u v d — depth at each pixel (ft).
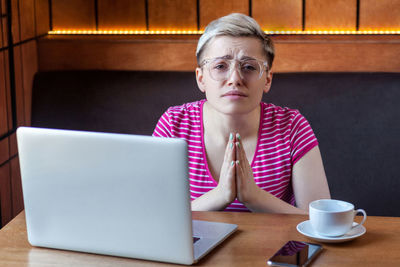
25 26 9.32
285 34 9.98
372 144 8.27
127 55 9.89
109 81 9.30
